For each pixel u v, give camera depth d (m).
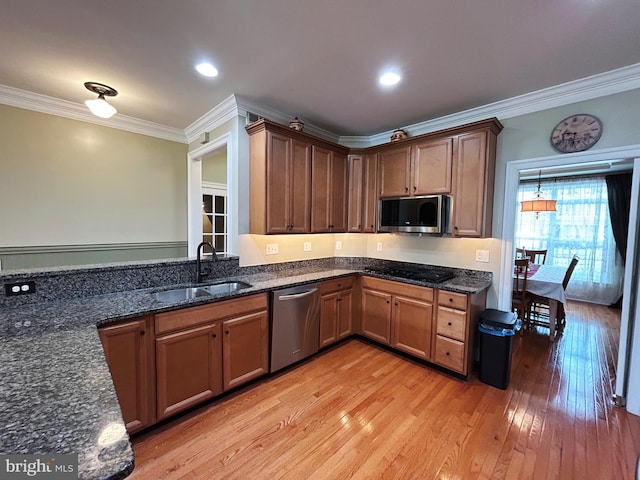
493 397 2.32
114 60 2.08
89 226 3.22
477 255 2.91
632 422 2.03
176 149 3.84
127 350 1.73
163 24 1.68
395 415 2.09
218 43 1.86
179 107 2.96
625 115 2.14
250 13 1.57
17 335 1.35
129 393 1.76
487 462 1.68
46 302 1.89
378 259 3.76
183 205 3.94
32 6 1.53
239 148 2.77
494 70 2.12
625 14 1.52
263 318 2.47
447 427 1.97
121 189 3.42
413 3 1.47
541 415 2.10
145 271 2.30
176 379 1.96
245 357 2.35
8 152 2.73
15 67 2.20
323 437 1.86
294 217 2.89
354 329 3.42
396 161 3.19
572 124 2.35
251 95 2.61
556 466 1.65
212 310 2.12
